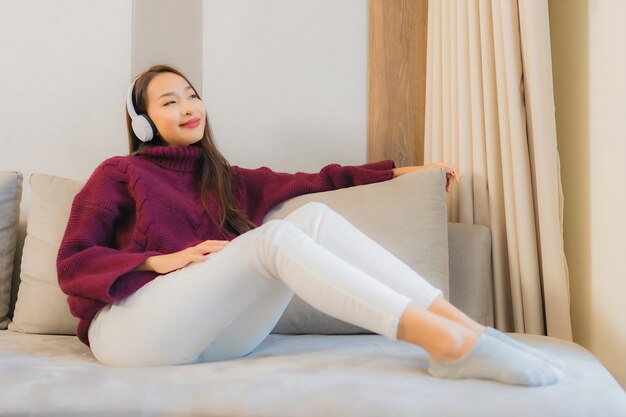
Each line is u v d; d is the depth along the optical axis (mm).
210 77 2441
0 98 2426
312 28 2461
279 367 1323
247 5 2453
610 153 1755
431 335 1194
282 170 2449
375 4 2451
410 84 2447
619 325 1701
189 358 1437
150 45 2434
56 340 1856
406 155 2441
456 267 2020
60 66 2434
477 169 2121
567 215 2092
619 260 1701
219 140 2441
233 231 1922
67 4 2434
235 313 1395
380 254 1396
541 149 1917
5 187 2133
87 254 1599
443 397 1120
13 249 2160
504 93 2027
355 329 1856
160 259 1516
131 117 1998
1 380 1274
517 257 2000
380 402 1121
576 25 1995
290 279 1284
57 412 1185
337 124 2453
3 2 2430
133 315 1422
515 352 1195
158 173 1893
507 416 1076
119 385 1233
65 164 2428
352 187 2016
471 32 2139
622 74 1669
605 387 1189
